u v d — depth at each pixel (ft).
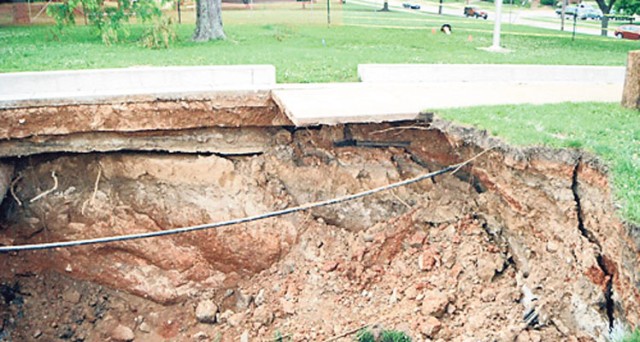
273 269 35.01
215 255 35.37
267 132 36.19
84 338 33.68
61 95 32.53
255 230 35.04
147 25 63.16
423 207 34.35
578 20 121.90
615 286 23.40
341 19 85.20
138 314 34.68
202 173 35.68
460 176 33.60
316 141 36.32
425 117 31.86
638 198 21.74
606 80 41.60
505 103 33.65
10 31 61.57
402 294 31.78
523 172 27.81
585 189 25.26
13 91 33.45
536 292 28.32
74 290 34.99
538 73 41.01
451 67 39.99
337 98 34.19
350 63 44.52
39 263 35.37
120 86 34.81
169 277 35.27
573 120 29.50
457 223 33.30
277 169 35.99
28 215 35.17
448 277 31.55
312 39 59.88
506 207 30.25
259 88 34.86
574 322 25.85
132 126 33.68
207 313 33.37
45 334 33.53
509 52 54.13
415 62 45.91
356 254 33.65
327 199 35.63
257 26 70.18
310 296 32.73
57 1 68.64
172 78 35.35
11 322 33.63
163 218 35.42
